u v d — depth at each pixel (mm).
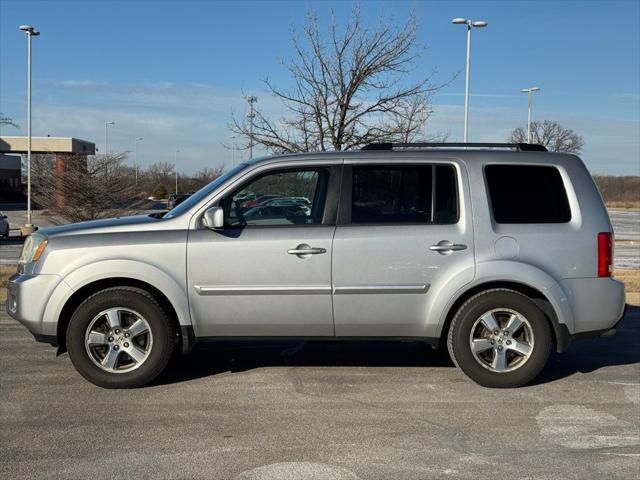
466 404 5137
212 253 5324
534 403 5180
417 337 5512
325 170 5539
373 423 4711
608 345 7160
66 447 4242
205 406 5031
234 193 5496
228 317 5391
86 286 5406
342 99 12578
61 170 19469
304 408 5008
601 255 5527
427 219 5477
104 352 5418
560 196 5582
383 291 5383
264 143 12859
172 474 3867
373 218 5453
